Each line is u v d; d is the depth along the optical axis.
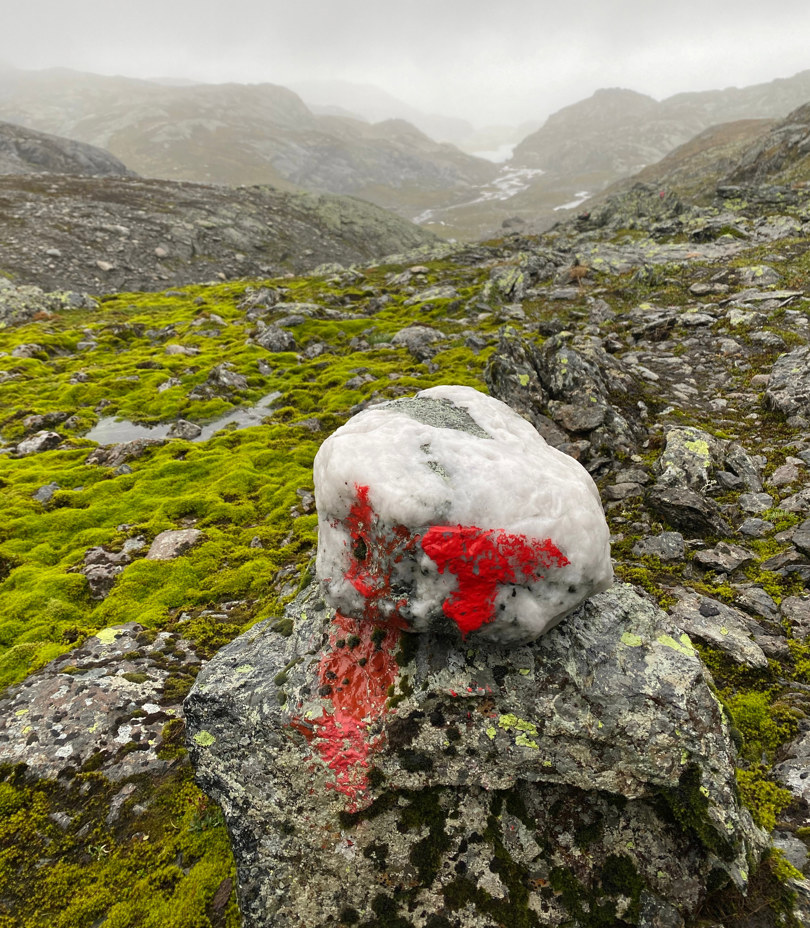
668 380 2.19
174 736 0.95
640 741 0.66
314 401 2.77
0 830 0.84
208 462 2.12
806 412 1.70
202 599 1.32
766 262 3.57
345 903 0.68
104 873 0.79
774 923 0.62
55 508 1.88
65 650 1.15
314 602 0.83
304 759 0.71
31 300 5.24
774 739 0.81
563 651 0.71
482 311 3.84
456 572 0.65
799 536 1.16
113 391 3.05
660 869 0.65
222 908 0.75
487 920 0.66
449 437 0.72
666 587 1.09
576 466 0.78
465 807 0.70
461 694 0.69
